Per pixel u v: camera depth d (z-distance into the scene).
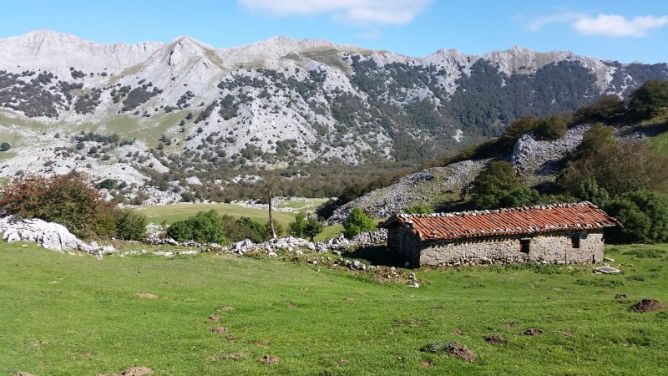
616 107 116.44
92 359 17.31
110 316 22.28
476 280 36.66
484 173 90.50
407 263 41.03
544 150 106.25
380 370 16.55
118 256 36.91
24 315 21.06
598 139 90.25
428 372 16.39
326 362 17.39
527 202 70.75
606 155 79.81
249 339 20.31
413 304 26.95
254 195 198.62
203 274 32.34
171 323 22.02
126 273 30.53
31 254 31.05
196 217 83.00
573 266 41.12
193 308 24.55
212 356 18.12
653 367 16.75
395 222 44.41
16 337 18.66
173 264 35.09
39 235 34.50
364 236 51.41
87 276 28.44
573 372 16.20
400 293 32.62
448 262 40.34
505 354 18.11
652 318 21.92
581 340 19.25
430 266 40.00
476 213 43.91
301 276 34.94
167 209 131.25
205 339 20.09
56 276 27.44
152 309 23.92
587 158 85.56
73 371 16.09
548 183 89.88
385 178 136.62
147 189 196.25
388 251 45.47
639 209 52.94
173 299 25.88
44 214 43.62
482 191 87.38
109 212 53.12
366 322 22.83
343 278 36.34
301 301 27.19
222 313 24.12
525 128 119.62
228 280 31.25
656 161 74.81
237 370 16.73
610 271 39.00
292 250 44.69
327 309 25.59
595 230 42.44
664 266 40.34
